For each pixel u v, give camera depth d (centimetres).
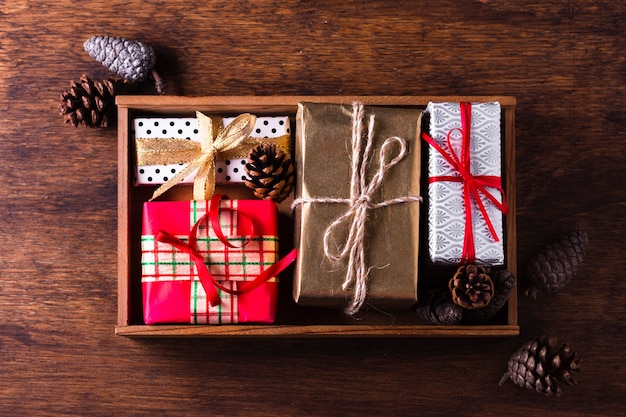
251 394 90
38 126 91
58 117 92
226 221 83
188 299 83
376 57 92
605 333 91
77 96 88
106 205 91
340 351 91
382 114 82
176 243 82
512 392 91
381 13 92
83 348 90
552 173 92
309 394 90
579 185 92
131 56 88
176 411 90
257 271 83
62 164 91
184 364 90
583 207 92
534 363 85
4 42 92
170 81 91
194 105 85
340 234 81
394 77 92
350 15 92
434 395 90
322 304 83
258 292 83
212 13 92
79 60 92
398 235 81
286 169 83
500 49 92
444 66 92
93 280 91
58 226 91
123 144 85
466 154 81
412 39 92
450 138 82
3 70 92
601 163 92
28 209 91
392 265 81
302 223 81
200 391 90
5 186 91
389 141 81
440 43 92
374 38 92
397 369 91
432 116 82
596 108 92
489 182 82
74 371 90
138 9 92
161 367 90
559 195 92
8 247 90
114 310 90
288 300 88
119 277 84
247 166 82
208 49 92
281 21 92
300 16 92
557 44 93
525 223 91
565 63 93
